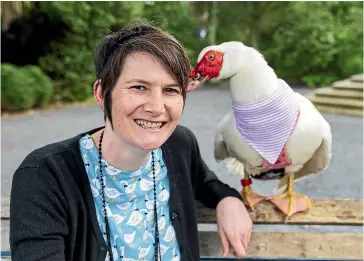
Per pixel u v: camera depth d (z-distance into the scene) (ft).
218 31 46.62
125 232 3.59
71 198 3.35
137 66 3.00
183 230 3.90
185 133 4.23
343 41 40.81
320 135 4.17
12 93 25.85
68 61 30.99
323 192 11.73
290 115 4.02
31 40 31.99
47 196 3.23
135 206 3.65
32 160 3.35
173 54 3.05
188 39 44.50
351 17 42.22
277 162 4.28
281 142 4.06
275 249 4.68
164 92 3.12
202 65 4.01
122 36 3.11
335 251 4.66
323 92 28.55
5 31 31.58
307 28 41.81
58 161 3.39
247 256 4.64
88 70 31.96
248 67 3.95
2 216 4.77
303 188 12.04
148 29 3.16
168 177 3.85
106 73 3.09
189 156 4.18
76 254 3.44
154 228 3.72
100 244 3.46
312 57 41.57
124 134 3.14
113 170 3.49
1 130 20.57
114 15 32.53
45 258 3.09
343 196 11.45
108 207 3.57
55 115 25.73
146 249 3.68
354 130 20.74
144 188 3.67
